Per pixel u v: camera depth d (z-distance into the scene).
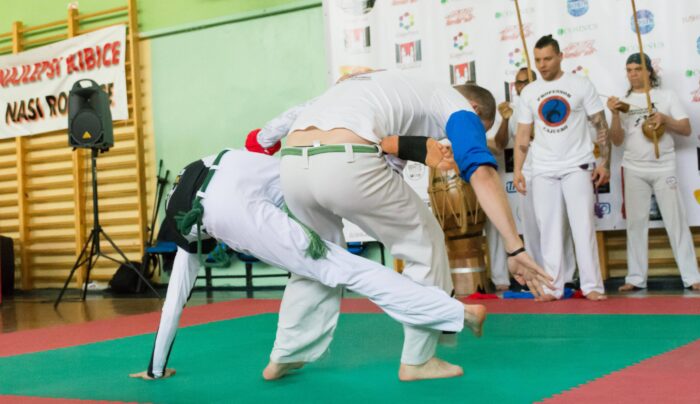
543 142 5.04
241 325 4.38
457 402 2.23
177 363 3.19
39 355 3.62
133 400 2.51
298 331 2.68
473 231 5.55
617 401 2.15
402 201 2.42
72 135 6.21
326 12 6.51
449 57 6.14
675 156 5.34
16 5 8.23
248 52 7.17
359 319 4.36
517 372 2.63
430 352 2.56
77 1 7.91
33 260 8.14
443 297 2.44
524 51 5.62
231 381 2.75
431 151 2.31
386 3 6.33
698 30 5.38
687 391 2.23
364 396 2.38
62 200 7.97
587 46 5.70
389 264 6.54
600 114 5.02
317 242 2.48
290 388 2.57
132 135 7.54
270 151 2.80
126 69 7.61
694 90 5.40
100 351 3.65
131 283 7.15
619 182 5.60
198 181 2.58
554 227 5.02
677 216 5.25
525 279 2.31
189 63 7.41
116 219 7.65
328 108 2.44
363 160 2.33
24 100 7.99
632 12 5.56
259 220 2.49
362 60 6.41
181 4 7.43
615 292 5.30
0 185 8.27
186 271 2.79
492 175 2.31
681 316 3.94
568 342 3.26
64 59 7.77
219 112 7.30
